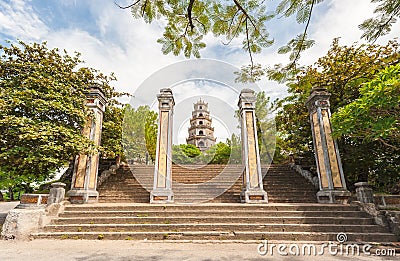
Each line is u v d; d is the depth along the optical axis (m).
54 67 8.52
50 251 4.74
